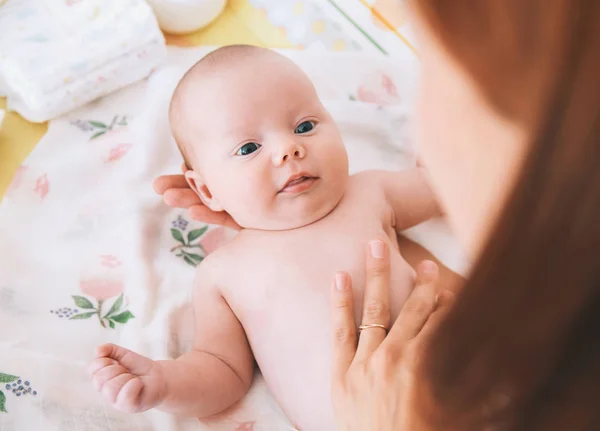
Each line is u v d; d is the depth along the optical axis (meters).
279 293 0.98
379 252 0.91
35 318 1.07
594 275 0.26
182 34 1.45
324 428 0.94
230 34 1.45
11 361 1.00
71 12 1.35
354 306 0.94
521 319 0.29
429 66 0.33
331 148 1.02
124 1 1.36
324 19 1.43
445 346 0.33
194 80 1.06
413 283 0.98
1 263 1.13
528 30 0.26
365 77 1.35
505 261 0.28
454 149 0.36
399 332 0.80
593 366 0.29
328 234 1.02
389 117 1.30
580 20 0.23
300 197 1.00
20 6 1.38
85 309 1.08
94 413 0.97
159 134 1.27
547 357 0.30
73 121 1.33
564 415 0.31
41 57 1.29
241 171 1.00
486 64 0.28
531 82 0.27
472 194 0.37
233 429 0.98
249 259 1.02
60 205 1.21
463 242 0.42
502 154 0.32
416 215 1.13
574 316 0.28
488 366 0.32
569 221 0.26
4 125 1.33
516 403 0.32
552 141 0.25
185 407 0.93
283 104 1.02
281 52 1.37
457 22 0.27
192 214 1.08
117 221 1.18
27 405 0.96
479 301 0.30
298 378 0.95
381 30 1.38
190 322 1.08
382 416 0.72
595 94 0.23
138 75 1.36
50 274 1.13
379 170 1.13
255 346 1.00
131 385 0.86
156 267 1.13
